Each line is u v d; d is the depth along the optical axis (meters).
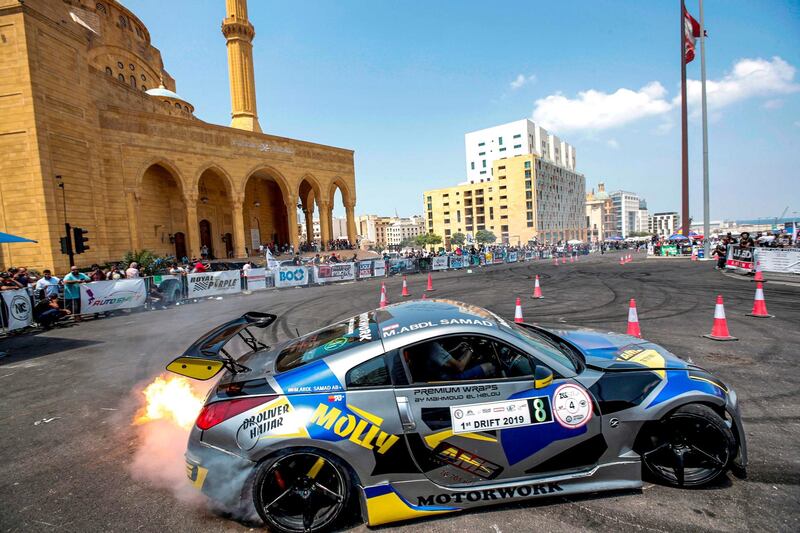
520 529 2.67
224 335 3.67
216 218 37.84
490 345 3.08
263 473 2.71
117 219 27.30
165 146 30.08
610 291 13.73
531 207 109.50
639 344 3.74
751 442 3.61
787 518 2.65
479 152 131.62
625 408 2.98
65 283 12.67
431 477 2.81
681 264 26.09
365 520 2.79
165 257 29.20
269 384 2.91
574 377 3.05
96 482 3.52
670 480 3.04
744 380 5.09
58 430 4.64
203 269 18.42
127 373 6.77
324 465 2.79
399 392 2.84
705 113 26.44
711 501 2.86
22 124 20.95
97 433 4.54
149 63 42.25
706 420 2.96
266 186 45.22
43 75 21.52
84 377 6.65
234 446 2.74
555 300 12.10
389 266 27.81
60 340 9.84
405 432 2.78
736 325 8.05
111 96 27.86
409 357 2.97
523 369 3.04
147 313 13.92
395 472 2.77
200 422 2.87
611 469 2.97
